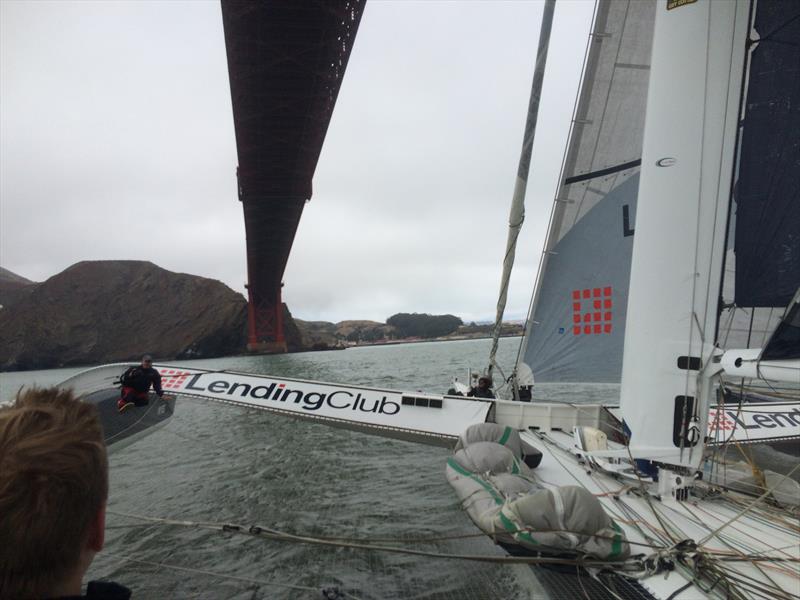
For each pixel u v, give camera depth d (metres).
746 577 2.21
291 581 3.96
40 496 0.74
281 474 7.30
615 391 13.91
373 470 7.23
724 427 4.36
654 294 3.05
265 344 81.75
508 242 5.50
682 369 2.98
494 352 6.33
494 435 3.56
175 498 6.43
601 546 2.29
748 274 2.99
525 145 4.91
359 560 4.16
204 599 3.83
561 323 6.09
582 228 5.96
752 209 2.97
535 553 2.54
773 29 2.89
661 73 3.06
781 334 2.35
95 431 0.88
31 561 0.74
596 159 5.89
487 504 2.77
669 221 3.01
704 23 2.91
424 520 5.09
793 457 4.64
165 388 5.04
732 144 2.91
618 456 3.09
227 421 12.18
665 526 2.72
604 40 5.80
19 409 0.84
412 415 4.77
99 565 4.47
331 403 4.81
